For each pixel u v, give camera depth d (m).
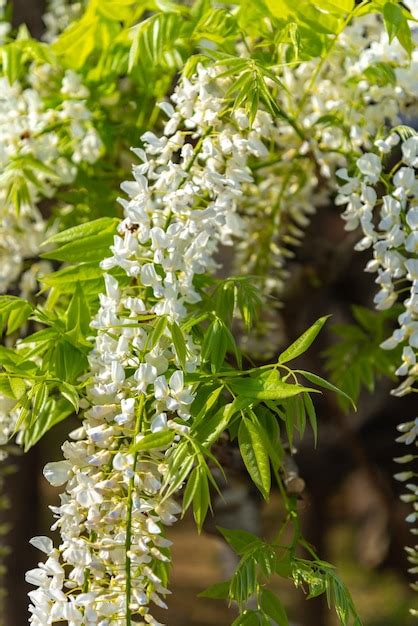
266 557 1.35
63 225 1.75
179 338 1.33
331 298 2.52
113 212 1.73
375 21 1.65
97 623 1.31
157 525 1.34
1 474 2.06
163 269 1.38
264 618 1.34
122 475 1.32
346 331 1.82
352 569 4.32
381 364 1.79
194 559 4.72
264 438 1.31
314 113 1.63
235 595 1.33
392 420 2.52
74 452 1.35
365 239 1.48
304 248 2.04
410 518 1.53
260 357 1.85
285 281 2.02
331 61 1.63
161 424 1.30
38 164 1.63
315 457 2.74
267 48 1.64
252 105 1.39
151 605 3.93
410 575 3.80
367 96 1.62
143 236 1.36
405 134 1.48
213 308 1.44
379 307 1.47
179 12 1.59
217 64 1.41
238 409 1.31
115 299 1.36
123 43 1.70
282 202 1.81
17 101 1.67
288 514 1.48
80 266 1.42
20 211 1.69
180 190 1.37
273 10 1.55
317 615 3.03
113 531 1.33
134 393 1.35
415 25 1.58
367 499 4.25
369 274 2.43
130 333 1.36
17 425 1.39
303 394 1.41
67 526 1.33
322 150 1.66
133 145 1.75
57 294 1.49
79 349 1.43
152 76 1.71
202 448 1.29
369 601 4.06
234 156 1.42
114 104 1.79
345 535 4.51
